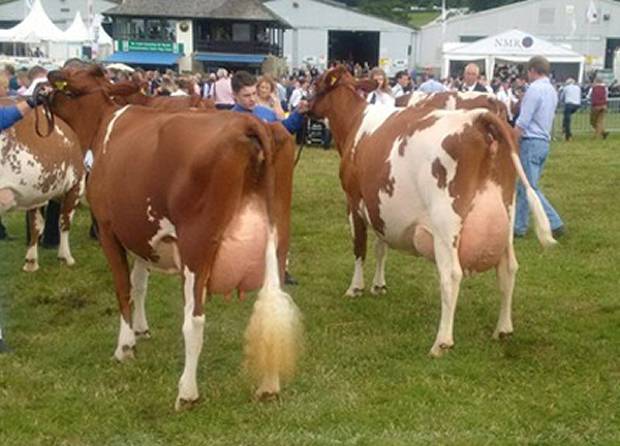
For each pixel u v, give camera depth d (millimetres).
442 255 6223
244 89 7699
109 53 47406
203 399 5641
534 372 6176
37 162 8336
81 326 7367
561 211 12648
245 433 5156
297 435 5094
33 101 6633
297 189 14789
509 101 16891
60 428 5309
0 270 9258
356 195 7668
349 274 9133
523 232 10688
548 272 9062
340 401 5617
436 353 6461
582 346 6727
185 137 5227
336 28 64875
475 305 7852
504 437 5109
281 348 5004
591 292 8312
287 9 64562
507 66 41281
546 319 7430
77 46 43969
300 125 8578
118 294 6285
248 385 5883
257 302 5039
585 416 5426
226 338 6934
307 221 11992
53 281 8836
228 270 5238
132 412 5516
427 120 6340
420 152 6230
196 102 9039
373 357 6484
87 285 8680
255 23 52938
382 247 8219
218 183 5047
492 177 6172
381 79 11297
